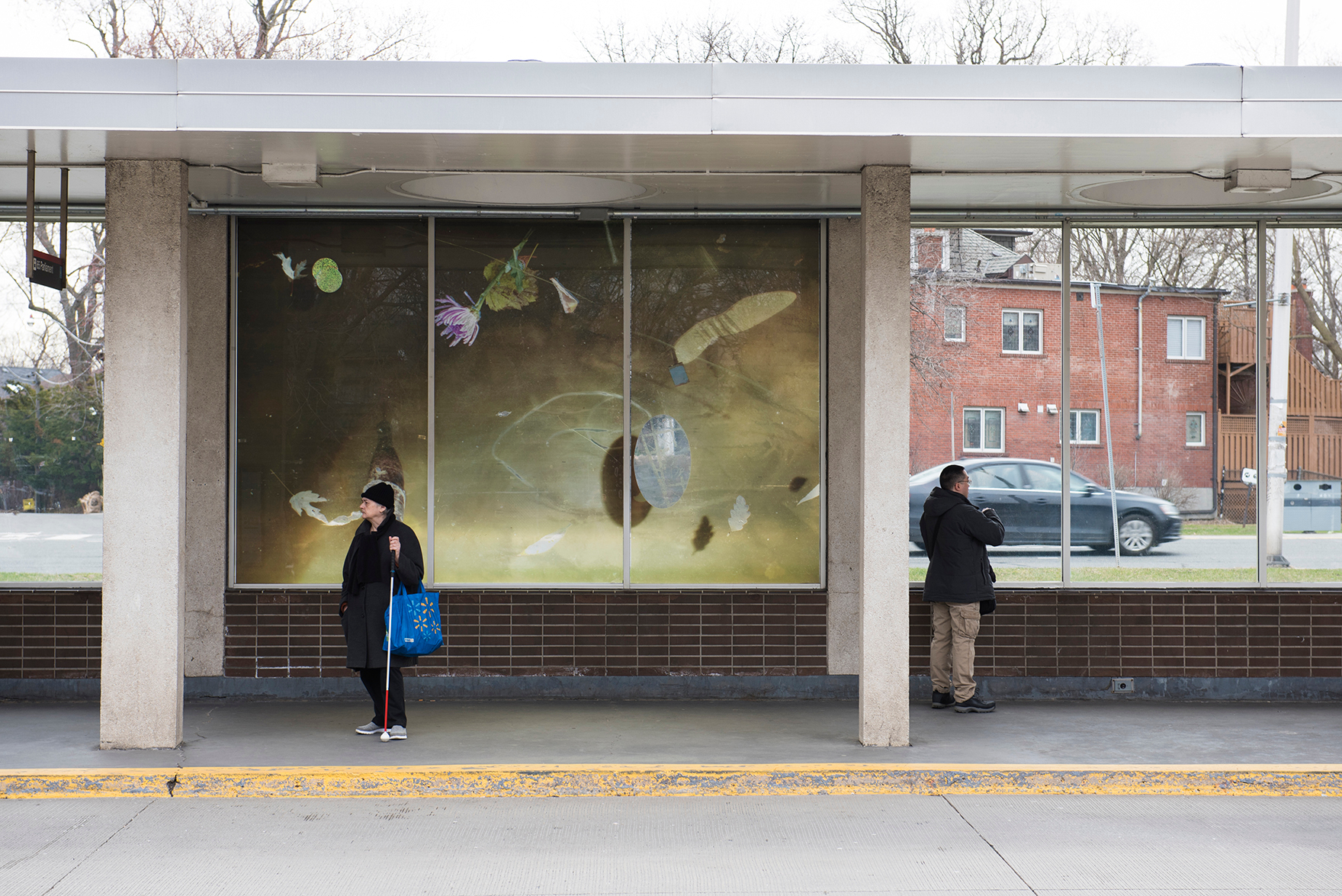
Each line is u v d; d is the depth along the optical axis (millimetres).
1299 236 9977
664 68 6969
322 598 9578
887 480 7906
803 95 6992
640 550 9867
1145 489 9914
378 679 8234
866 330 7871
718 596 9695
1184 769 7367
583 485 9867
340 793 7180
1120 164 7973
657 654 9680
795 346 9898
